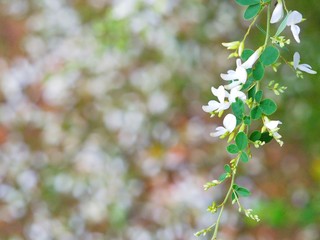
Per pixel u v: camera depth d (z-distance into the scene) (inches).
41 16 307.4
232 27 282.8
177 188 280.1
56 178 281.9
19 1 311.6
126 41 239.0
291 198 266.5
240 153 86.8
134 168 285.3
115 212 275.6
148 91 293.0
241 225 261.4
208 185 88.7
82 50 293.1
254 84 85.7
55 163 285.7
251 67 85.8
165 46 281.1
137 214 277.4
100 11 296.4
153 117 292.7
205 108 85.9
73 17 299.7
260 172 275.3
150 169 284.7
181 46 283.4
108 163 285.4
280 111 260.8
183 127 291.9
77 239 273.7
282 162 273.9
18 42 306.5
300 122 263.4
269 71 251.8
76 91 297.0
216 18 282.5
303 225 230.4
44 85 299.0
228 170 88.1
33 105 298.4
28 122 295.4
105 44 242.5
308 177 269.7
